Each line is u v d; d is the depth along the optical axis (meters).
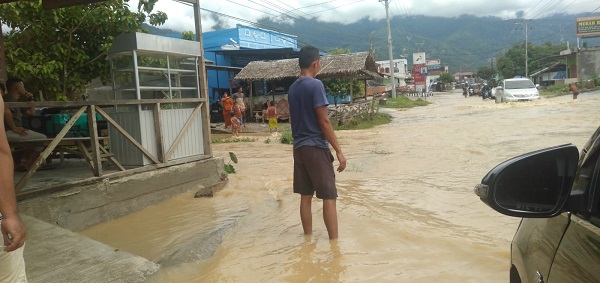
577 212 1.65
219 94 27.75
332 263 3.96
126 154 6.71
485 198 1.72
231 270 3.94
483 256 3.94
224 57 28.62
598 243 1.48
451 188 6.65
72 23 10.33
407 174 7.88
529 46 66.81
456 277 3.55
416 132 15.59
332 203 4.52
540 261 1.87
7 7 9.55
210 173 7.69
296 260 4.09
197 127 7.66
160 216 5.96
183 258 4.22
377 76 27.94
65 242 4.10
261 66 24.56
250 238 4.79
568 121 14.99
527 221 2.20
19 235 2.22
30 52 10.43
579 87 36.38
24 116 7.18
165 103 6.96
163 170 6.75
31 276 3.43
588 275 1.47
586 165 1.71
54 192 5.30
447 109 28.62
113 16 10.57
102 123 7.85
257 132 19.44
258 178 8.21
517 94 25.95
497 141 11.46
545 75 60.25
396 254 4.10
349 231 4.81
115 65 7.22
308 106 4.42
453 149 10.64
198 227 5.37
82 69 10.84
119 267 3.64
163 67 7.36
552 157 1.66
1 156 2.19
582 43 54.91
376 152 11.01
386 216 5.30
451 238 4.45
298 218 5.49
